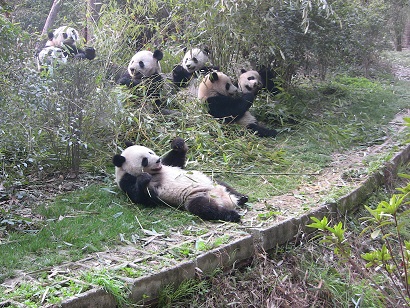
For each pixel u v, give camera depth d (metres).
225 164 6.78
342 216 5.81
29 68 5.91
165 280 4.03
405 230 6.16
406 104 10.90
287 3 9.10
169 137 7.18
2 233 4.78
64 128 6.23
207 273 4.34
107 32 9.91
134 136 7.23
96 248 4.45
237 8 8.64
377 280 4.91
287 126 8.77
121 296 3.72
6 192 5.67
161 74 9.03
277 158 7.13
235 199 5.45
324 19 9.39
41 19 12.68
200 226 5.00
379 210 3.65
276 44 9.23
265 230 4.80
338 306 4.58
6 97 5.50
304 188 6.23
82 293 3.60
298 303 4.45
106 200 5.68
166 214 5.27
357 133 8.61
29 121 5.89
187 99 8.30
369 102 10.84
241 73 9.28
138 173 5.66
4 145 5.86
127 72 8.73
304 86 11.52
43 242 4.55
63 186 6.12
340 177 6.61
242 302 4.33
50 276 3.93
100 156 6.82
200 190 5.29
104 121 6.53
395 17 16.95
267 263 4.75
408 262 3.88
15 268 4.08
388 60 16.50
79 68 6.29
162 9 10.71
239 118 8.41
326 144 8.04
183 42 10.17
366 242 5.66
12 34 5.32
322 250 5.22
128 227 4.88
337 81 12.88
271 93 9.53
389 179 7.04
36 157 6.09
